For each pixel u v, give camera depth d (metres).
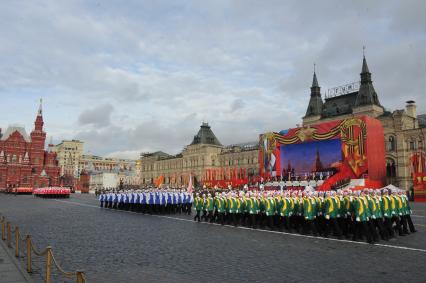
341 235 23.61
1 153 143.75
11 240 22.44
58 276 14.16
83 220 34.91
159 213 42.84
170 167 169.88
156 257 17.50
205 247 20.17
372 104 96.56
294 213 26.41
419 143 84.81
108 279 13.66
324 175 67.25
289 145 76.88
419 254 18.30
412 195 66.31
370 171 61.44
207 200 33.34
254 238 23.56
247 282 13.20
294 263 16.20
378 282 13.30
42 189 89.94
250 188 74.25
